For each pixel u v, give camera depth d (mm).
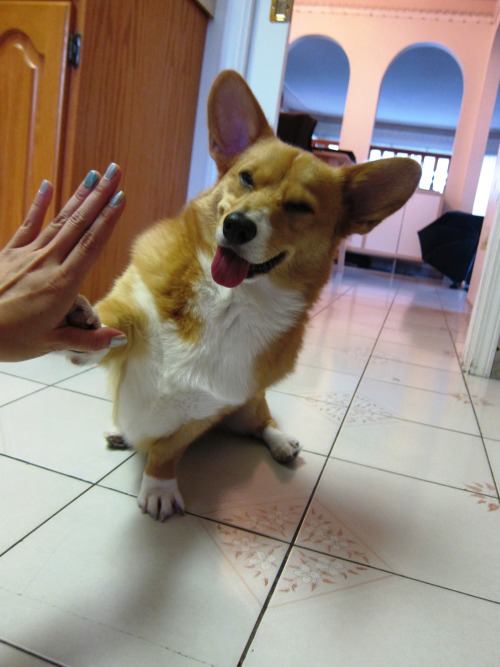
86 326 864
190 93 2855
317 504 1428
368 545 1266
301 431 1910
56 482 1349
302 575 1123
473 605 1099
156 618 943
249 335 1296
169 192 2873
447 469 1730
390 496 1517
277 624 970
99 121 2211
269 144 1437
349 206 1498
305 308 1417
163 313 1253
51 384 1986
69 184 2137
